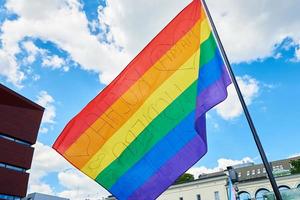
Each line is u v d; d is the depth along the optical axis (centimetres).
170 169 658
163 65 718
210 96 672
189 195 6109
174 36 733
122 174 663
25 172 4969
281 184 5909
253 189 6009
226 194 5803
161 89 705
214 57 698
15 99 5000
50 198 5912
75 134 674
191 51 719
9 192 4666
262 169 7469
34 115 5275
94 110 686
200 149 658
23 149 5016
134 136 683
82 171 664
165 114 691
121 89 703
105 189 659
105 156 670
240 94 600
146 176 660
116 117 689
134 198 649
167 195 6303
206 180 6059
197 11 743
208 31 720
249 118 576
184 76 707
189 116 681
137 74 713
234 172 2241
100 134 680
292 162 6794
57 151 667
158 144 677
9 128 4903
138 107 697
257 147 546
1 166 4700
